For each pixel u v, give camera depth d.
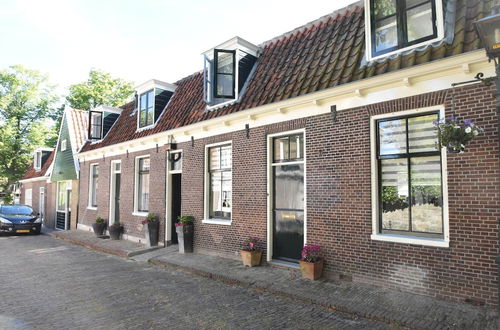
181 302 5.59
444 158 5.17
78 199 16.09
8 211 16.44
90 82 28.52
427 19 5.57
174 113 10.84
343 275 6.18
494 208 4.67
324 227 6.50
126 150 12.58
